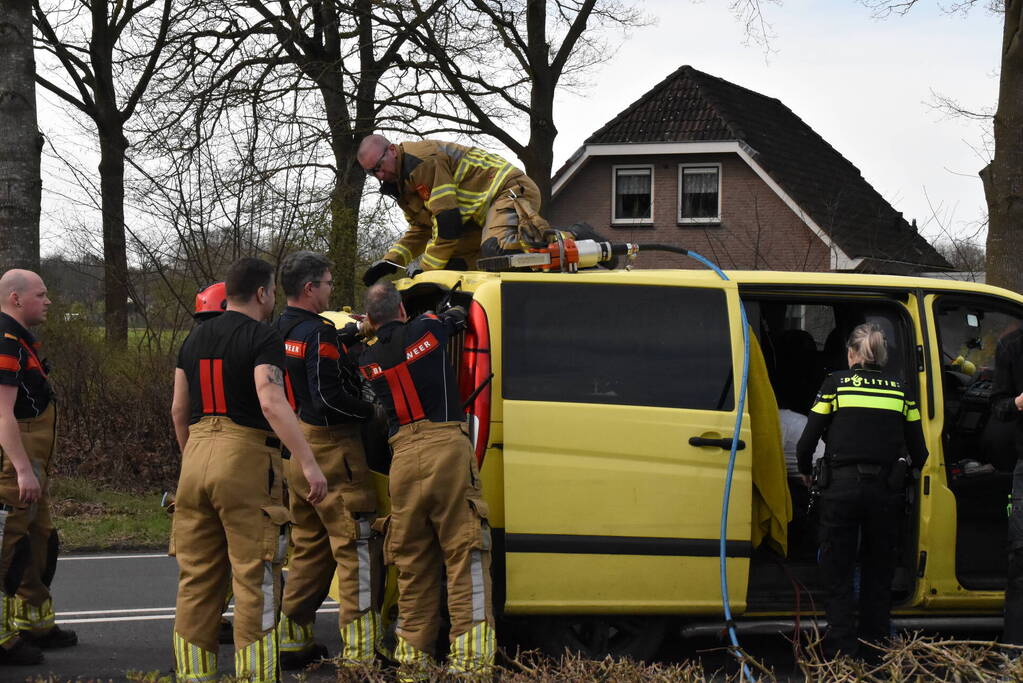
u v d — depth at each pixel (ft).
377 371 16.65
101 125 68.39
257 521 15.94
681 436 17.53
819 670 12.91
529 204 20.59
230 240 47.96
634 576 17.29
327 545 18.67
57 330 42.78
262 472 16.08
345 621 17.72
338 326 20.36
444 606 17.66
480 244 21.75
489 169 21.13
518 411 16.96
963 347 21.06
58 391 40.75
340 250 48.08
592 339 17.52
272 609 16.02
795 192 94.07
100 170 68.13
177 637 16.15
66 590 25.30
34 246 37.19
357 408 17.47
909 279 19.71
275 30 59.52
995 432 20.13
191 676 16.07
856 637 18.31
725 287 18.28
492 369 16.98
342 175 53.47
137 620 22.44
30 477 18.02
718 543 17.61
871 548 18.40
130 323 48.60
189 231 47.65
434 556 16.88
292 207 47.98
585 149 100.78
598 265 19.04
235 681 13.85
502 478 16.89
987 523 19.86
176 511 16.35
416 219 22.31
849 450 18.12
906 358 19.43
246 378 15.98
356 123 62.34
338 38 61.46
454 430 16.48
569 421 17.10
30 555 18.76
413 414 16.47
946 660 12.60
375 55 63.41
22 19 36.96
